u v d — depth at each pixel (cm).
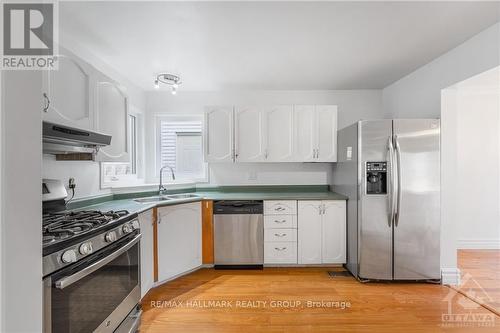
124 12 170
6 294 74
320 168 356
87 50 226
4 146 73
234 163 357
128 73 284
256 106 321
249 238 295
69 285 122
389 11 172
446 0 160
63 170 202
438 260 253
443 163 252
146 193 304
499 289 244
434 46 226
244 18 179
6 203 74
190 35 202
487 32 198
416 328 187
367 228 257
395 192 248
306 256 296
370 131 255
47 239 117
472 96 351
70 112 157
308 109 322
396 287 250
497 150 350
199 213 290
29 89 83
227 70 278
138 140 336
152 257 236
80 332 129
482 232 354
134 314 186
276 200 296
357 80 315
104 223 151
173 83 308
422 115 274
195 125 356
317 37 207
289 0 159
